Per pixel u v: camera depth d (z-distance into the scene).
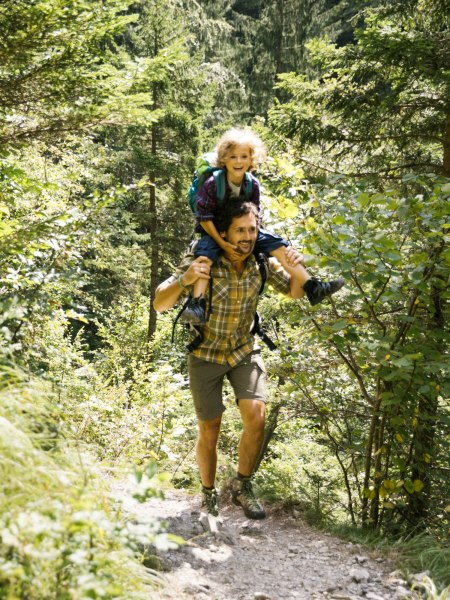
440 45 7.02
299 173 5.18
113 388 6.56
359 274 4.57
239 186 3.65
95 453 4.60
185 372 13.16
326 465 6.39
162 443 5.78
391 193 4.36
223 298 3.61
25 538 1.97
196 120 16.55
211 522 3.89
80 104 5.58
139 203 17.25
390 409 4.55
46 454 2.45
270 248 3.72
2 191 5.34
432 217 4.25
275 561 3.53
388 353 4.11
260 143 3.63
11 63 5.04
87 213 4.57
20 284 3.84
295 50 21.58
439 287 4.57
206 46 23.81
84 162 13.23
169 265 16.58
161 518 3.88
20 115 5.62
